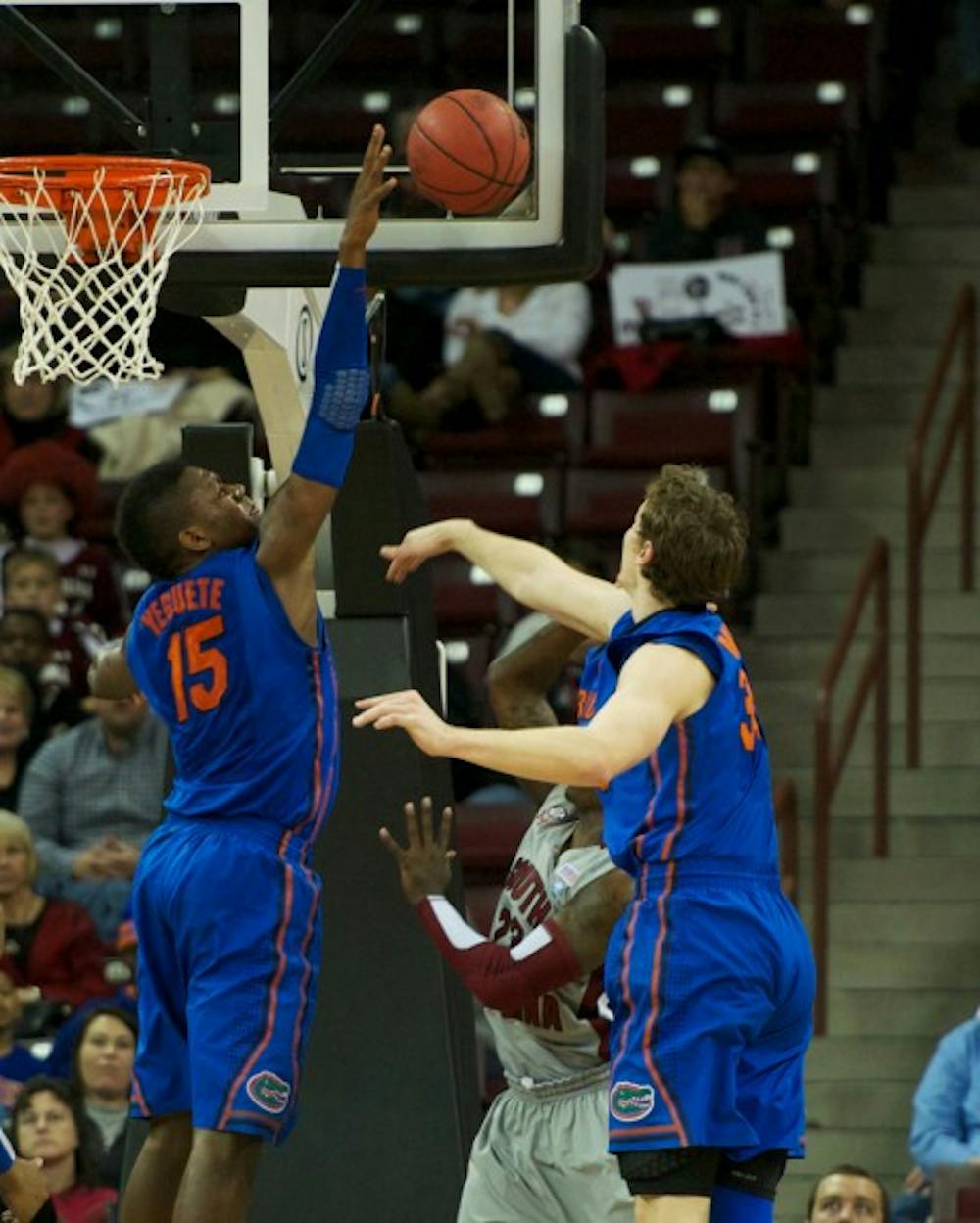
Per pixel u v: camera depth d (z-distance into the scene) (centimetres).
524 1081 1080
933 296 2633
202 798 998
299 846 1002
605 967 970
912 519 2125
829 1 2847
